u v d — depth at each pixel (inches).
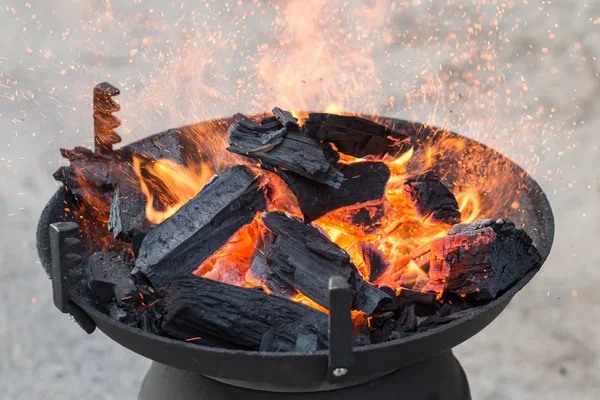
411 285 69.7
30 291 122.0
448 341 55.6
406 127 86.0
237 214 66.3
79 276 57.4
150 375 71.6
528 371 107.1
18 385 106.5
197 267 64.0
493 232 64.3
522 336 112.8
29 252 129.0
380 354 52.1
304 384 54.1
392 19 178.5
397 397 63.7
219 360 52.2
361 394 62.3
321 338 55.9
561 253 125.7
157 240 63.4
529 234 70.6
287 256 61.6
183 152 81.0
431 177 75.4
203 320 56.1
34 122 153.0
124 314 61.8
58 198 72.1
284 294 62.6
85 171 73.8
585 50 169.8
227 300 57.3
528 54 168.9
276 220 64.4
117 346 114.8
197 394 65.2
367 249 69.6
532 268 65.2
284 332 56.2
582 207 133.9
